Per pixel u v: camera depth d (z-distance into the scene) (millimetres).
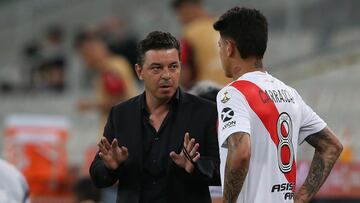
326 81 37531
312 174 16859
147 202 17062
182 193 17000
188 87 27062
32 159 28469
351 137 30516
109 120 17656
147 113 17359
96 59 32531
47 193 28547
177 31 41906
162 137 17172
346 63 38344
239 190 15711
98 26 44438
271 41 40781
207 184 17047
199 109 17250
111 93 32094
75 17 49062
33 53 45750
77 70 41062
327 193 25359
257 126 16109
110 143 17438
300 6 40562
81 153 36562
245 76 16438
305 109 16969
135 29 43375
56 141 28750
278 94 16469
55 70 43594
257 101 16156
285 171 16328
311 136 17000
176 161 16734
